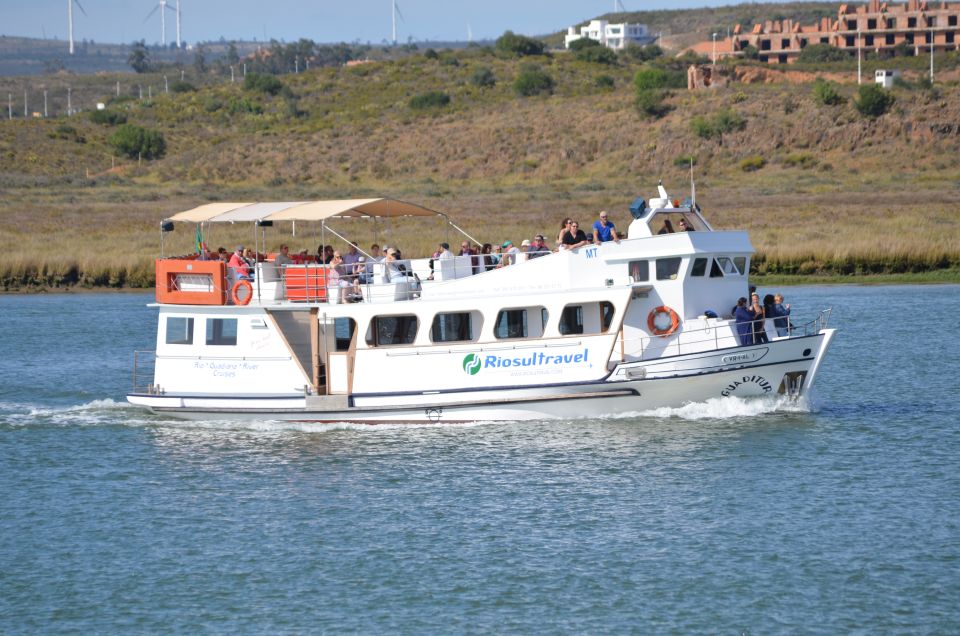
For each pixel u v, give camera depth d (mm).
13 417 126125
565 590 76500
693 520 88312
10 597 77188
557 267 111062
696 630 70812
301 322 116125
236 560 82750
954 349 160125
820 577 77750
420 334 112750
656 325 110750
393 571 80125
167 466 105562
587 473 99250
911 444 107375
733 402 113125
